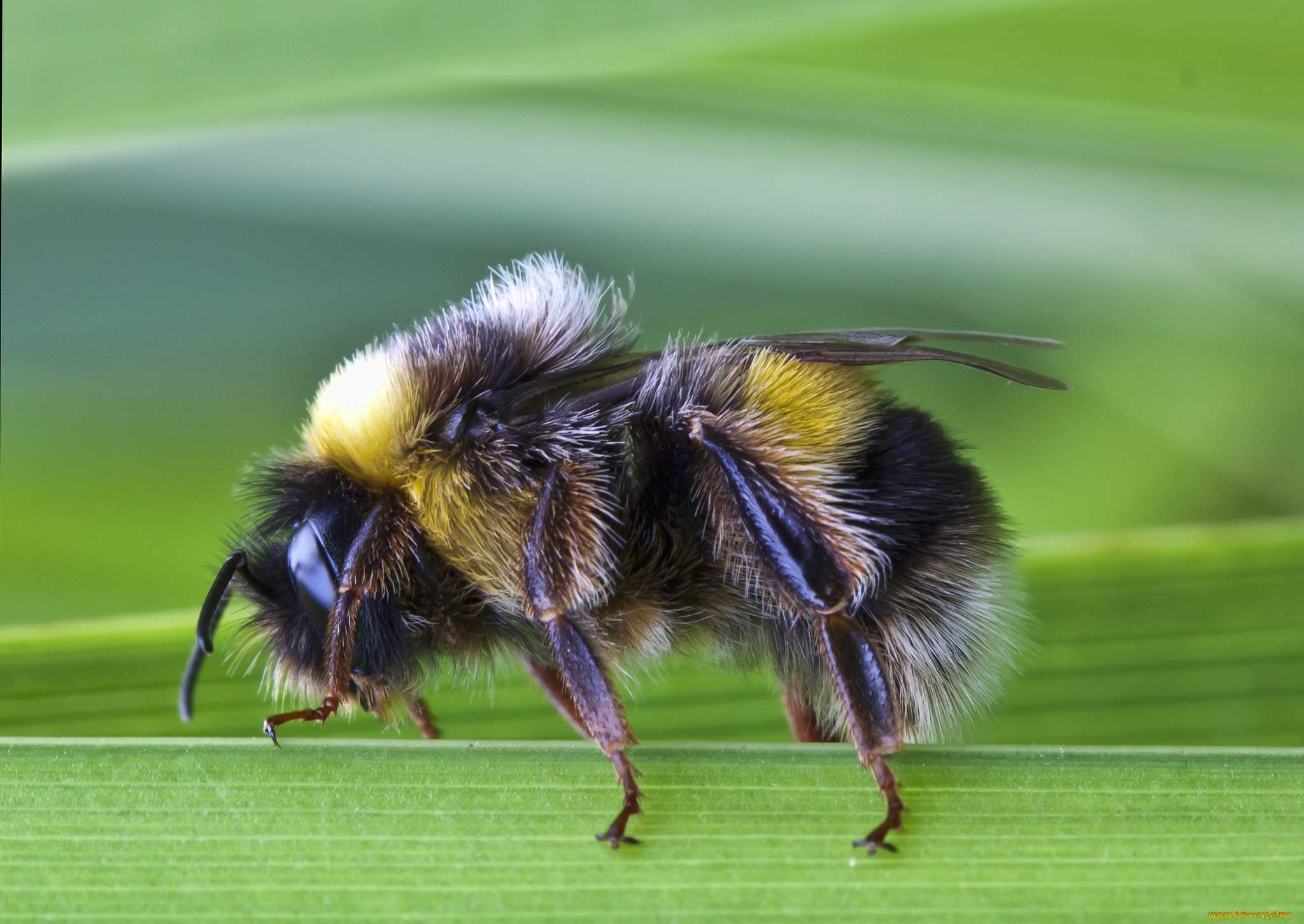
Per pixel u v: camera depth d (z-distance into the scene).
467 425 0.08
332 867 0.08
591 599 0.08
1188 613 0.08
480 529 0.08
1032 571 0.08
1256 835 0.08
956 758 0.08
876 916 0.08
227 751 0.08
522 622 0.08
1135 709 0.08
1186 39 0.08
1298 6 0.08
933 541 0.08
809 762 0.08
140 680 0.08
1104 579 0.08
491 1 0.08
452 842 0.08
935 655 0.08
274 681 0.08
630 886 0.08
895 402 0.08
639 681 0.08
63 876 0.08
